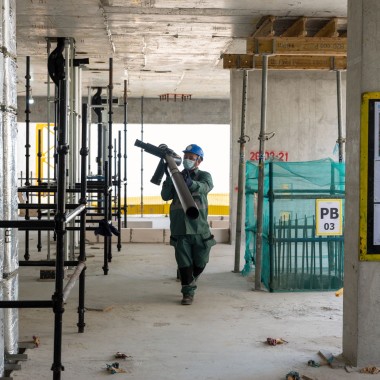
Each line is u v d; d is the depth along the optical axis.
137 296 6.14
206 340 4.54
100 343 4.44
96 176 10.08
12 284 3.83
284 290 6.35
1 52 3.44
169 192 5.78
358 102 3.91
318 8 7.21
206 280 7.05
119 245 9.44
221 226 12.86
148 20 7.82
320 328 4.89
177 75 12.73
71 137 7.99
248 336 4.65
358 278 3.88
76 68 9.03
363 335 3.88
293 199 6.36
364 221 3.87
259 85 10.45
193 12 7.43
